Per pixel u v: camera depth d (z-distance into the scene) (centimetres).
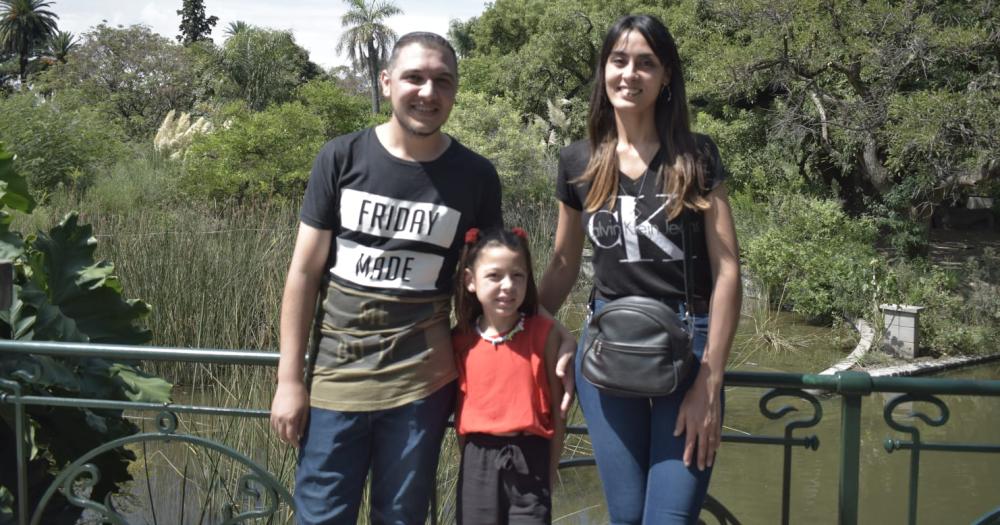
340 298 211
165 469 527
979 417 803
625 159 208
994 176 1212
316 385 213
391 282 209
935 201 1401
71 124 1714
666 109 205
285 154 1495
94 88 3088
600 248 210
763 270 1261
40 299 332
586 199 212
